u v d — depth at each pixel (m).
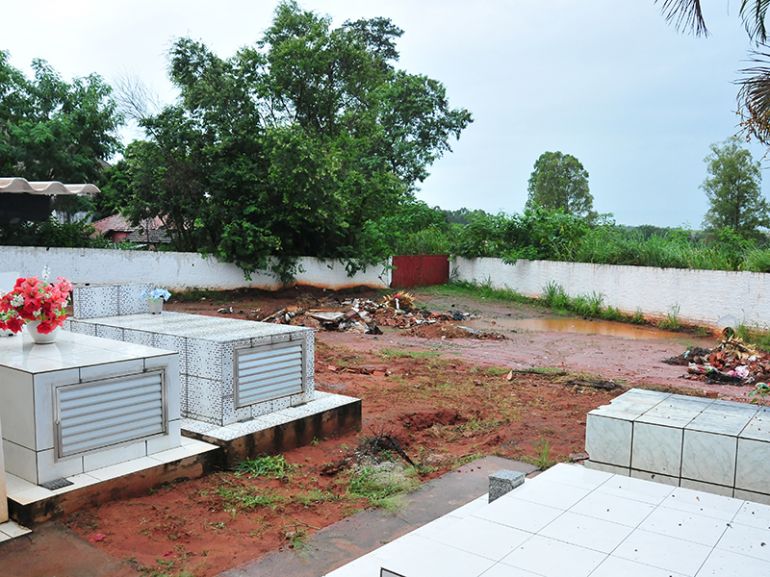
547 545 2.60
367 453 6.16
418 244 27.67
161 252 19.83
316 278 23.50
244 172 21.03
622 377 10.80
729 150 24.36
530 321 19.23
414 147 35.56
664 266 19.09
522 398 8.85
